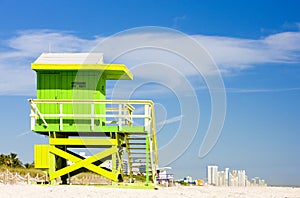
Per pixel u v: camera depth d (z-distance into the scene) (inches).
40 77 775.7
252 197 727.7
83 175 1101.7
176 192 724.0
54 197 586.6
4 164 1373.0
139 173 912.9
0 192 617.0
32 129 757.3
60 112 754.8
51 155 765.9
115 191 669.3
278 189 968.3
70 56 776.9
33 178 1032.8
